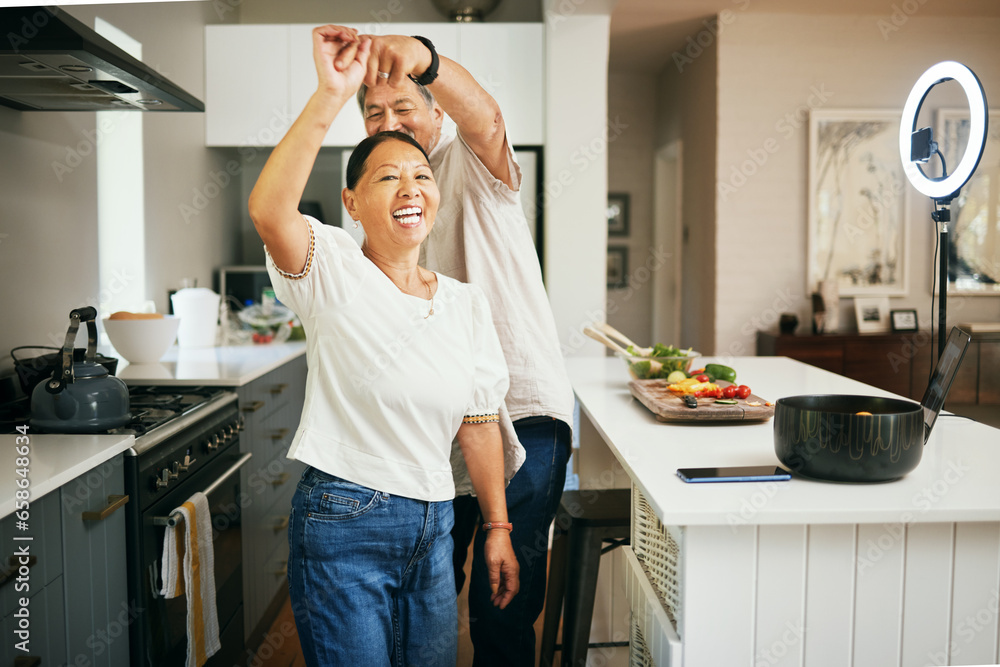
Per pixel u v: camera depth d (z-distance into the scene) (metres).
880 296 4.95
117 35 2.95
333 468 1.21
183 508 1.76
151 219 3.14
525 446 1.73
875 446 1.21
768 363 2.86
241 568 2.30
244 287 3.97
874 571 1.19
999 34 4.87
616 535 1.78
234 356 2.91
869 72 4.88
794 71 4.87
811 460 1.25
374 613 1.24
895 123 4.88
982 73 4.89
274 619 2.72
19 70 1.77
